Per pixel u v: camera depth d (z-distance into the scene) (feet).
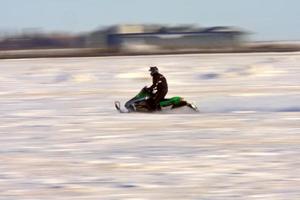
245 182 99.91
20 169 113.39
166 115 209.15
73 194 93.09
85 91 323.57
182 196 91.09
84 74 435.94
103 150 134.21
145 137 154.30
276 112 212.84
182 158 122.72
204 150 132.26
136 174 107.45
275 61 547.90
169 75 431.02
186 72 452.76
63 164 117.91
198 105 245.04
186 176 105.29
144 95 219.61
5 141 150.82
